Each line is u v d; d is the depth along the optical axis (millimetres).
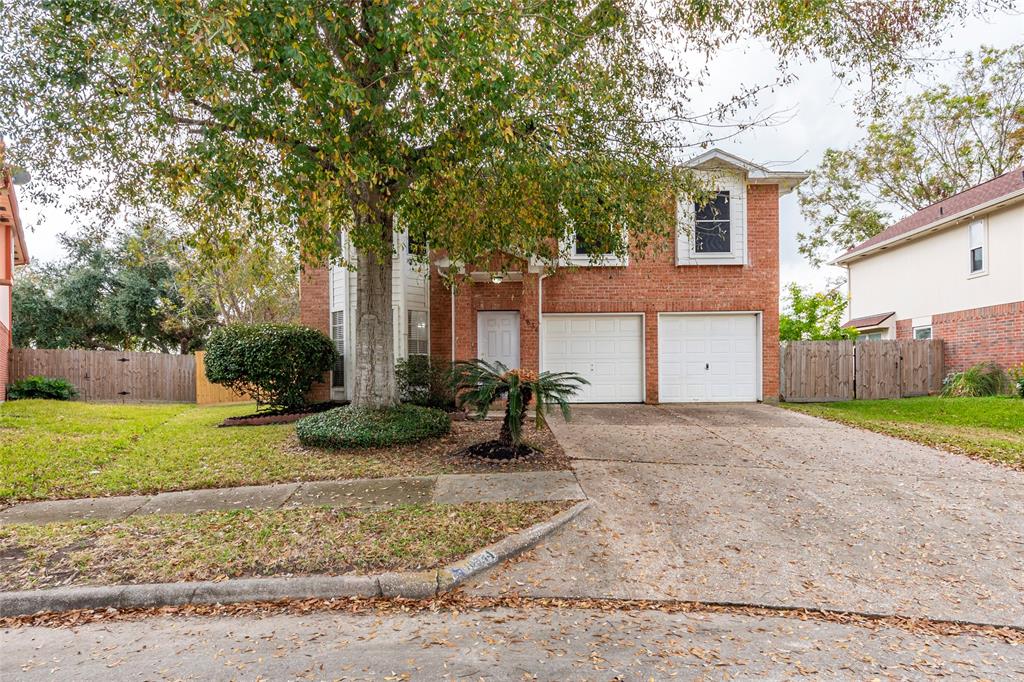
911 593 3391
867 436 7887
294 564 3682
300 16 4188
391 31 4379
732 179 11539
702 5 6242
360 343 7699
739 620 3127
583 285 11758
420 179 5723
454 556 3797
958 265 13672
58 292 20703
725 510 4758
